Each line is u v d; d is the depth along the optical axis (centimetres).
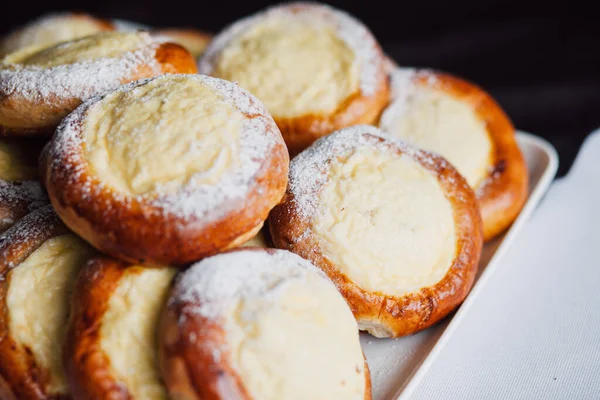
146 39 36
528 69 60
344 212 32
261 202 29
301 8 44
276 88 40
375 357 33
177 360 27
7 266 31
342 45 42
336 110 39
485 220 38
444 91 42
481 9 67
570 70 59
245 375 27
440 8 68
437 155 36
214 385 26
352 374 29
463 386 34
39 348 30
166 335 27
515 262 40
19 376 29
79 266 31
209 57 42
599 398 33
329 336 28
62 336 30
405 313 32
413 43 64
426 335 34
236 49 41
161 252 28
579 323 36
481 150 40
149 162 29
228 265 29
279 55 40
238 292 28
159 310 29
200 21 68
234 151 29
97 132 30
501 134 42
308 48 41
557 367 34
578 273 39
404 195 33
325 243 32
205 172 29
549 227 42
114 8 70
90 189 29
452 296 33
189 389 27
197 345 27
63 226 32
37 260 31
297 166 34
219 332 27
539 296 38
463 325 36
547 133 54
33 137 35
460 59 62
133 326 28
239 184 29
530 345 35
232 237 29
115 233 28
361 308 32
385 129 40
